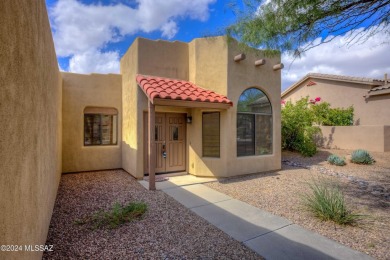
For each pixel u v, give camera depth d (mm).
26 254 2205
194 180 8078
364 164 10703
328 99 17797
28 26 2400
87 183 7660
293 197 6227
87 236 3949
